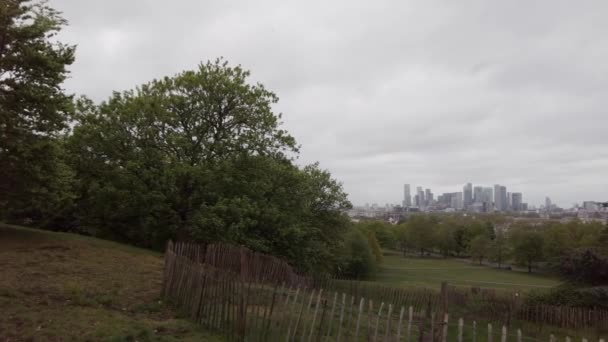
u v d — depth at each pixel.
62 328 8.14
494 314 21.03
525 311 21.19
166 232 25.36
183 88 26.80
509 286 64.88
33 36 16.56
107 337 7.92
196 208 25.08
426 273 83.88
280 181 29.00
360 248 70.31
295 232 27.53
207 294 9.52
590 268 28.06
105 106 25.56
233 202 23.69
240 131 27.62
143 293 11.66
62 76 17.52
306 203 33.19
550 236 83.75
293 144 29.41
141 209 24.39
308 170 40.53
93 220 27.12
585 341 5.72
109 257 16.67
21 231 19.89
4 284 10.63
